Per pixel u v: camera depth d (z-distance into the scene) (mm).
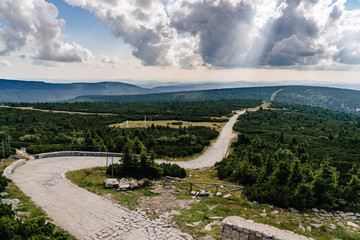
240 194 19188
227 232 10836
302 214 15250
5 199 14734
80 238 11117
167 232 11875
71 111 141125
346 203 17344
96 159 29969
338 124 133750
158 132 81812
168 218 13492
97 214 13836
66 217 13320
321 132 104938
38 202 15391
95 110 142250
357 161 54500
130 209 14789
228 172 28516
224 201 16891
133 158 23328
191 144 64438
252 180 24312
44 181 19891
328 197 17266
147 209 14875
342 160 55844
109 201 15945
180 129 80562
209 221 13250
